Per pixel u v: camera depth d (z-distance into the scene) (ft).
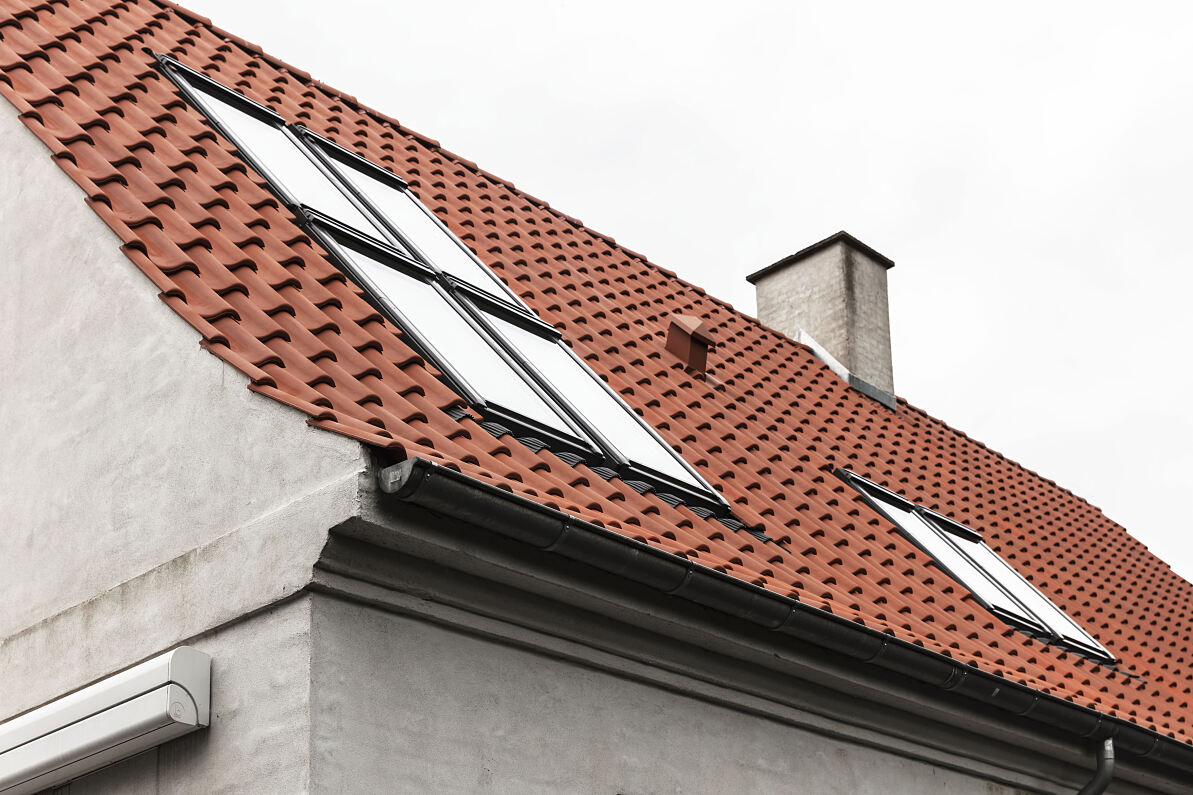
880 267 54.95
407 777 17.65
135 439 20.61
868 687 24.07
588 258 41.39
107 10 33.27
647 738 21.18
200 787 17.78
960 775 27.37
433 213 33.99
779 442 35.86
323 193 28.37
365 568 17.70
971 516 43.98
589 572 19.47
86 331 21.95
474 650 19.13
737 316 48.55
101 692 18.40
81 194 22.76
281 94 35.42
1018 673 27.91
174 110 28.12
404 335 23.98
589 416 25.79
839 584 27.61
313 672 17.07
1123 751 29.48
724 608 20.99
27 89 25.79
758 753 23.06
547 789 19.38
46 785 19.47
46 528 21.77
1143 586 47.96
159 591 19.34
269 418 18.56
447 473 16.90
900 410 51.21
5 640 21.72
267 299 22.11
